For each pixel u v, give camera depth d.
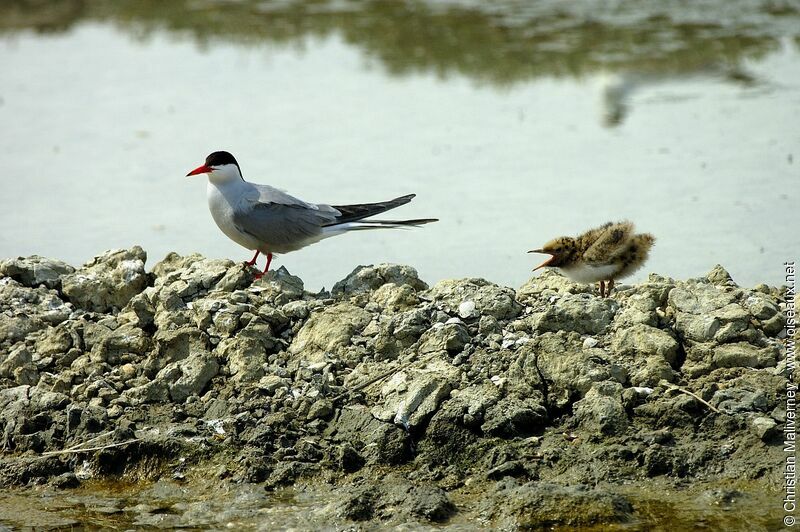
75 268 14.37
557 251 13.22
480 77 24.44
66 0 33.09
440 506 9.88
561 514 9.62
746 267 15.26
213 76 25.64
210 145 21.33
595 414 10.77
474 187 18.83
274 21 29.80
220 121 22.61
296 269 16.27
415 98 23.47
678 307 12.23
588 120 21.73
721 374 11.30
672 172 19.02
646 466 10.27
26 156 21.16
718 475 10.16
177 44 28.34
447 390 11.16
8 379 12.26
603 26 27.00
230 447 10.97
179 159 20.81
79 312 13.23
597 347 11.76
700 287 12.48
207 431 11.21
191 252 16.91
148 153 21.14
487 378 11.44
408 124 22.00
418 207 18.14
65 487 10.88
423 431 10.91
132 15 31.33
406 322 12.27
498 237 16.92
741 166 19.05
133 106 23.81
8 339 12.76
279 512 10.16
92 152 21.30
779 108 21.72
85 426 11.38
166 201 19.05
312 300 13.12
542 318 12.13
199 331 12.38
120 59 27.30
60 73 26.33
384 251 16.73
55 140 22.00
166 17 30.91
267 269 14.00
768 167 18.92
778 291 13.02
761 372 11.22
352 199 18.34
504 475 10.35
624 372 11.34
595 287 13.58
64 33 29.91
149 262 16.45
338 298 13.32
